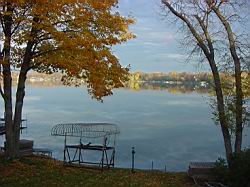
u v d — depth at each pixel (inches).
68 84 730.8
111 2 565.3
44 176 553.6
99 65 578.2
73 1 523.5
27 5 522.9
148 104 3422.7
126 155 1275.8
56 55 555.5
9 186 494.3
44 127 1831.9
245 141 1257.4
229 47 666.8
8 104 618.2
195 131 1955.0
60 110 2723.9
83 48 546.6
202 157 1320.1
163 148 1462.8
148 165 1138.7
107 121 2170.3
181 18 687.7
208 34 677.9
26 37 538.9
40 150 1051.9
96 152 1222.9
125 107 3097.9
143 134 1788.9
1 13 517.3
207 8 671.8
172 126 2100.1
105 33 575.8
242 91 646.5
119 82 609.0
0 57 573.3
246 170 524.7
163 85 6008.9
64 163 653.3
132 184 548.7
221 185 553.6
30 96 4067.4
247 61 653.9
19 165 594.6
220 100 665.0
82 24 546.0
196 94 4753.9
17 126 629.0
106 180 561.9
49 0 514.3
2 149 867.4
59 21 542.9
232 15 669.3
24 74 625.6
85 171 613.9
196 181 599.5
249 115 649.0
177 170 1080.2
